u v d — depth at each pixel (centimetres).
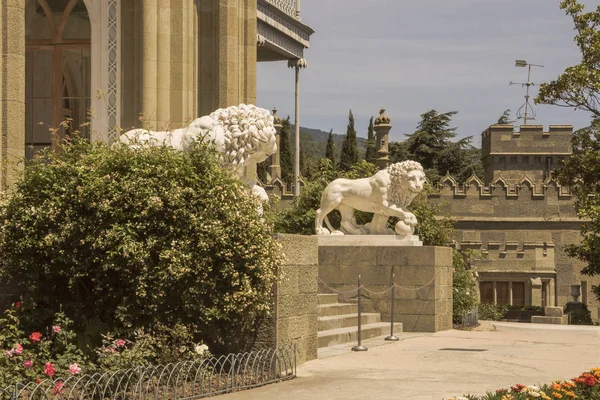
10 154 1395
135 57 1791
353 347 1672
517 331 2305
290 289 1380
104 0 1805
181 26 1791
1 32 1401
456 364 1488
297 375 1327
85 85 1823
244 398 1130
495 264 4938
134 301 1238
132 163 1240
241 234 1253
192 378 1201
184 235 1228
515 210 5188
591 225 3359
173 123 1784
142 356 1149
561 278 5169
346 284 2186
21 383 1044
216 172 1273
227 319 1272
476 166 7694
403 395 1161
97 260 1218
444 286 2206
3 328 1196
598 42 3356
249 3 1948
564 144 5962
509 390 1183
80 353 1160
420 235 2738
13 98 1402
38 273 1255
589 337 2111
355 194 2233
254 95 1959
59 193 1245
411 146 7875
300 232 2734
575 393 1071
